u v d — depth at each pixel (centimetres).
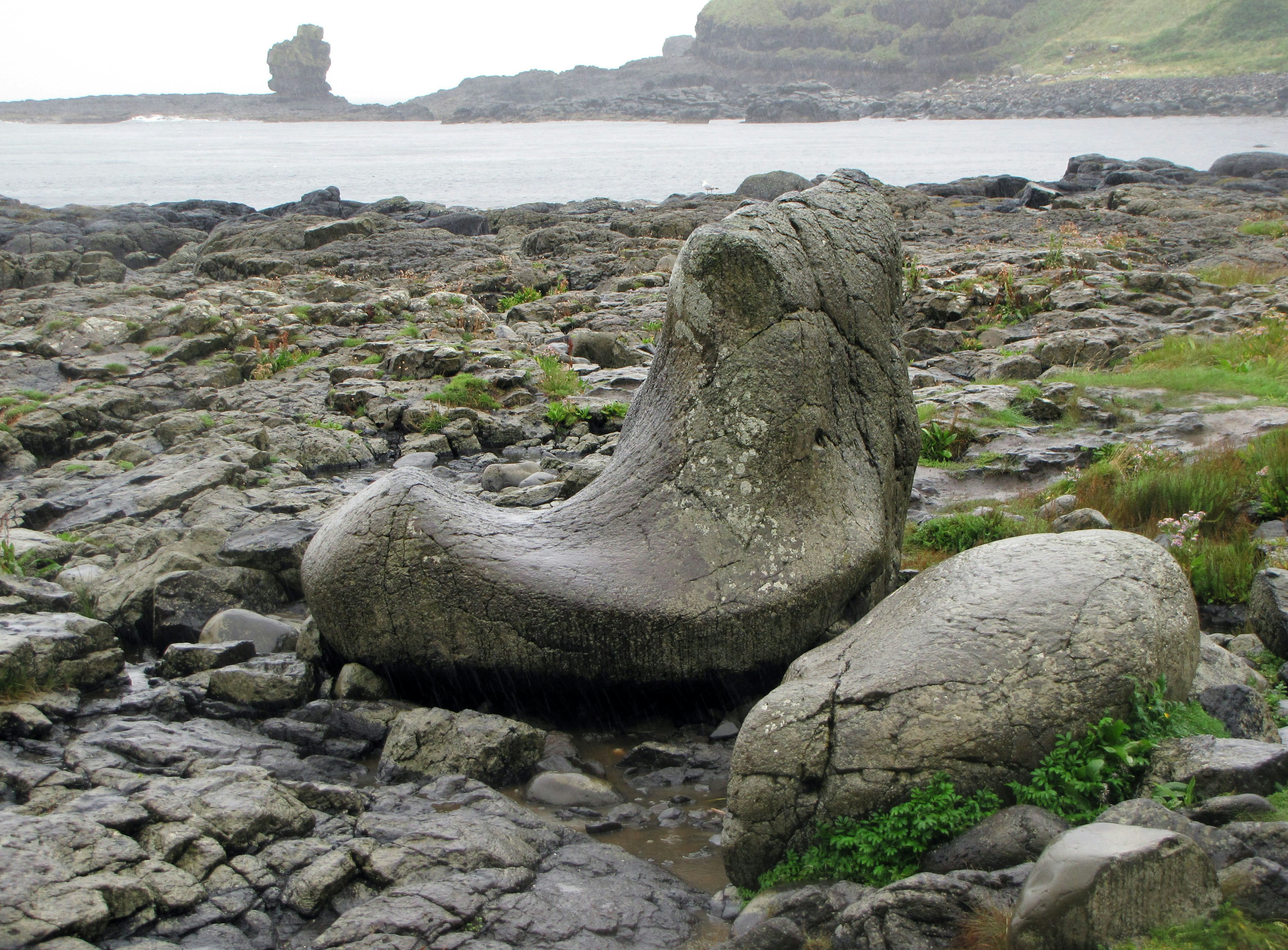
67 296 2347
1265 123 19612
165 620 774
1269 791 434
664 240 3534
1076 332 1792
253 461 1262
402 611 623
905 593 565
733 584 594
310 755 602
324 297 2470
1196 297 2102
